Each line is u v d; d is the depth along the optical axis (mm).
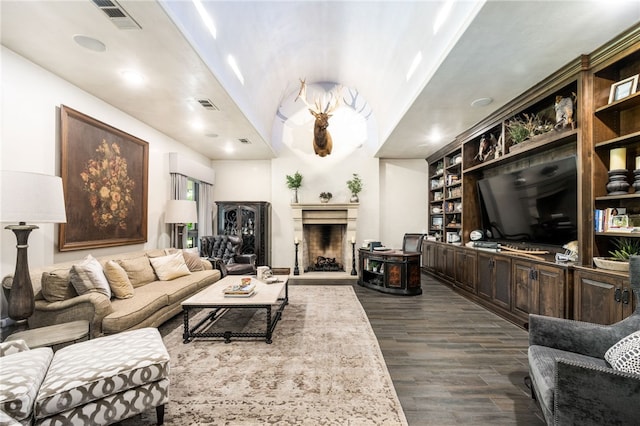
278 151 6262
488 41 2264
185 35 2209
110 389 1384
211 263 4547
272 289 3080
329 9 3939
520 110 3348
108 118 3441
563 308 2525
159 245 4496
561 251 3043
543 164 3146
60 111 2803
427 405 1758
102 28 2098
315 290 4648
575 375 1111
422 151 5828
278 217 6270
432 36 2846
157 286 3293
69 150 2877
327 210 6117
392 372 2139
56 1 1819
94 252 3262
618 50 2209
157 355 1548
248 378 2025
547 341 1669
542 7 1886
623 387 1030
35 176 1863
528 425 1589
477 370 2174
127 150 3725
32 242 2568
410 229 6441
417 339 2738
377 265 4723
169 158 4734
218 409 1689
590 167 2430
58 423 1290
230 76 3242
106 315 2301
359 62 4988
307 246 6441
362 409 1696
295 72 5434
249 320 3238
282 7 3594
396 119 4234
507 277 3320
